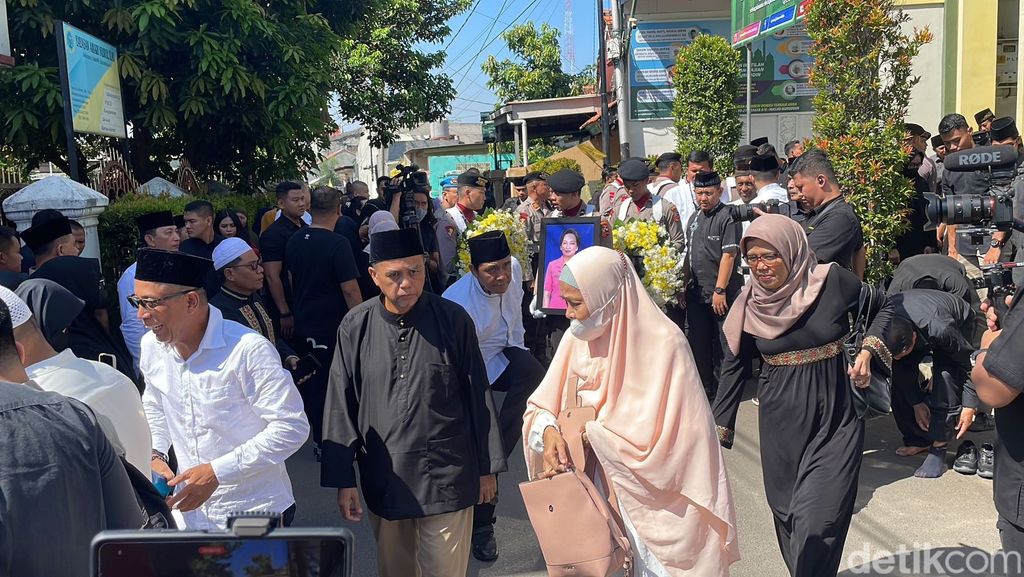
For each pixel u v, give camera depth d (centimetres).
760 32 1163
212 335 313
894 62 677
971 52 1152
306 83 1255
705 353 726
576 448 310
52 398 217
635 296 307
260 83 1195
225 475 305
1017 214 529
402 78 2106
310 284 612
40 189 664
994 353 284
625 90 1797
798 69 1755
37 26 1077
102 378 287
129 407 291
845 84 665
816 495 351
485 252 461
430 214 803
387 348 337
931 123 1316
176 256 302
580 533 296
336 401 340
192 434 321
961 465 551
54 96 1023
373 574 462
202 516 321
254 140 1324
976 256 727
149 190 1074
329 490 588
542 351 785
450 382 338
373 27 2027
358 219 1155
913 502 512
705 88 1511
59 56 767
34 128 1091
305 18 1302
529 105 2098
